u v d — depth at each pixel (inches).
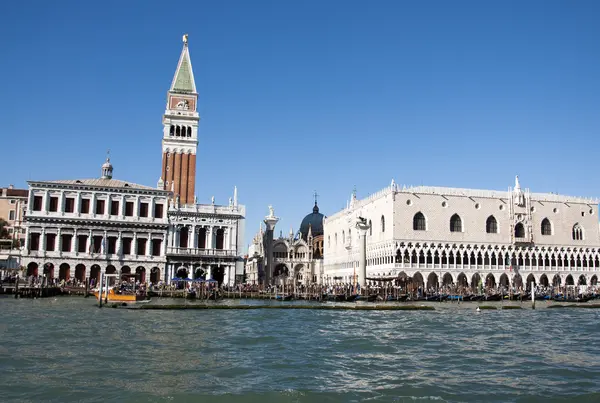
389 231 4616.1
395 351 1583.4
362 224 4229.8
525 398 1071.0
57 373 1193.4
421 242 4579.2
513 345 1718.8
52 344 1556.3
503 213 4813.0
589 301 4126.5
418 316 2674.7
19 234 5196.9
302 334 1931.6
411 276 4505.4
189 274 4522.6
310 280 6786.4
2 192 5315.0
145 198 4495.6
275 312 2832.2
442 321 2427.4
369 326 2203.5
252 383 1155.3
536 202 4913.9
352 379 1209.4
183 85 5472.4
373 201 5049.2
